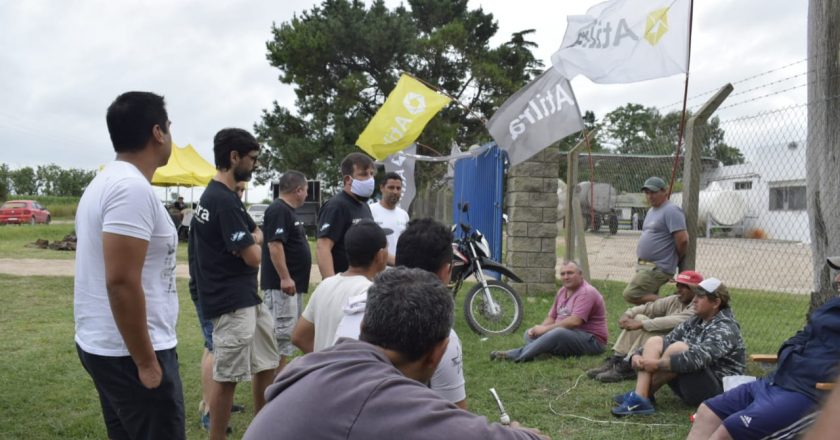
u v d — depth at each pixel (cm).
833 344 325
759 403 341
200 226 381
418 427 149
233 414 471
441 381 230
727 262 825
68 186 7975
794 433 325
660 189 673
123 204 240
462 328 770
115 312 239
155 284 259
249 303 383
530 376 557
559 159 1033
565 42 627
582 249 930
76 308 259
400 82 935
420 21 3534
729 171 668
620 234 966
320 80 3209
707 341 454
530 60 3494
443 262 271
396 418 150
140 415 259
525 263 995
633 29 594
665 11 582
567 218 1016
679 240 657
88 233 251
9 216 3719
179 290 1104
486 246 772
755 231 641
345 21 3120
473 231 807
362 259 297
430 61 3209
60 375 575
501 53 3388
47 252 1855
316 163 3114
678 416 457
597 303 624
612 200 969
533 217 995
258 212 2844
